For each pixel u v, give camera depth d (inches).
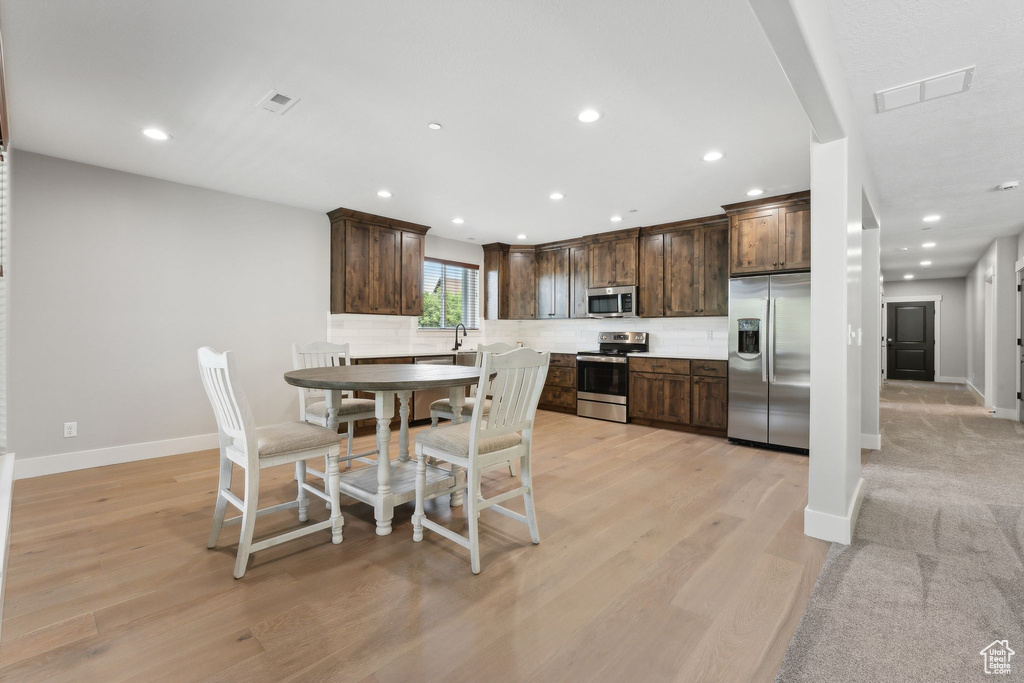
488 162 131.3
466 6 69.4
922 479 132.9
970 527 99.3
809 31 58.7
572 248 234.8
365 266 188.2
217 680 53.9
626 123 107.3
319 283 186.1
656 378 197.8
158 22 73.3
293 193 161.8
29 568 78.7
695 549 88.0
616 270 217.2
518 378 84.4
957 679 55.2
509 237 234.7
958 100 94.7
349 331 194.9
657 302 205.2
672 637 62.6
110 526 95.7
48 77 88.8
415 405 196.5
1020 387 220.8
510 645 60.6
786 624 65.8
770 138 114.9
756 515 104.3
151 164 134.4
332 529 89.0
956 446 171.6
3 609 67.1
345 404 127.9
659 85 91.3
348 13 71.1
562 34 75.9
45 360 128.8
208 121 107.3
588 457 152.4
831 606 70.2
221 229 160.2
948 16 69.9
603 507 108.8
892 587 75.4
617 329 234.5
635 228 209.8
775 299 161.3
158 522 97.9
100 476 127.8
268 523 98.3
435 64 84.7
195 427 154.9
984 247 253.8
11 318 123.4
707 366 182.9
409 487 101.1
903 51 78.8
